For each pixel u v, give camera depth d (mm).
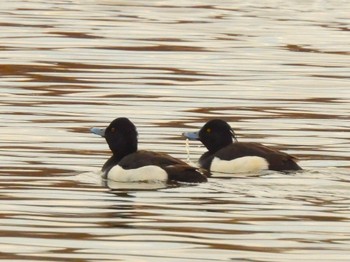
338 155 20203
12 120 22609
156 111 23781
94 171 18844
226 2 43156
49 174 18484
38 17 37406
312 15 39781
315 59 30719
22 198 16766
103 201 16656
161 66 29062
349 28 36688
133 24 36281
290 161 18969
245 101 25000
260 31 35469
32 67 28547
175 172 17953
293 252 14156
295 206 16312
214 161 19250
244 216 15758
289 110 24141
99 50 31219
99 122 22609
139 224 15344
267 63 29891
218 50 31672
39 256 13906
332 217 15742
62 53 30594
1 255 13922
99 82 26812
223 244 14453
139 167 18078
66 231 14984
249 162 18969
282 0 44125
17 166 18969
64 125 22297
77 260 13750
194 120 23016
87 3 41750
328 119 23312
